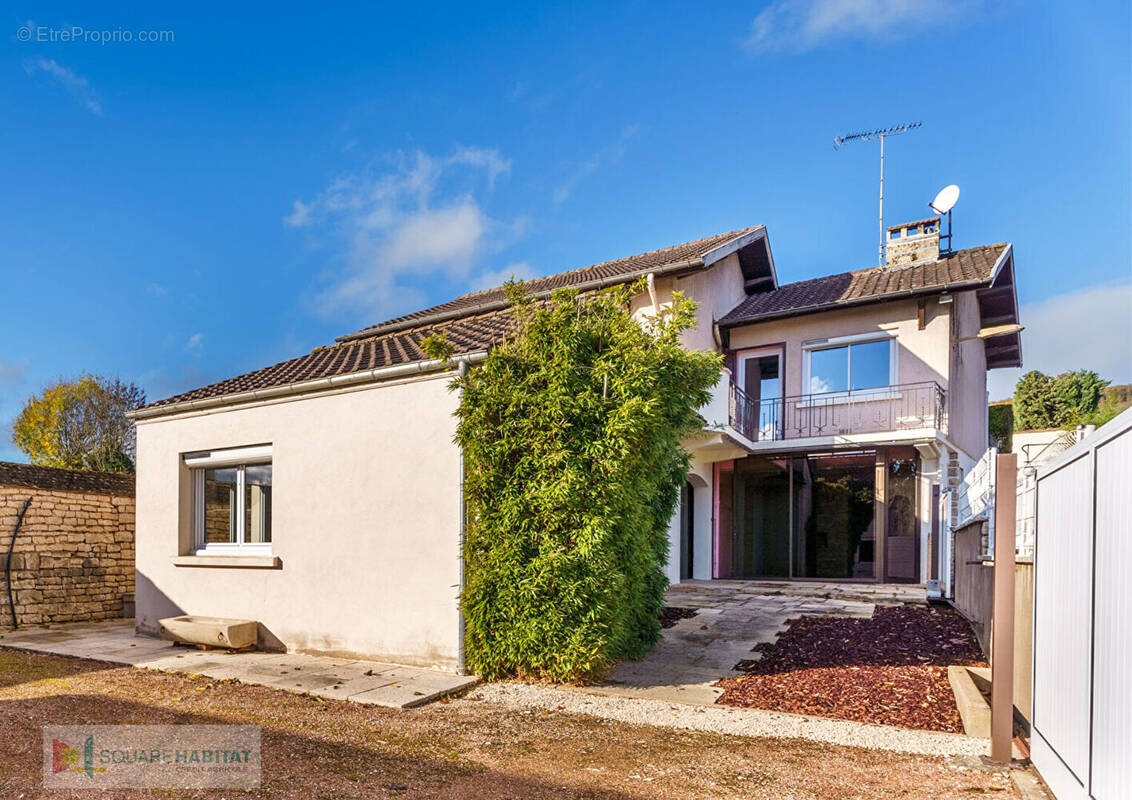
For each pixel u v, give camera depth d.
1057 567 4.12
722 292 16.88
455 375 7.73
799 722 5.49
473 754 4.76
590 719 5.68
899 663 7.16
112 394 34.19
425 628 7.64
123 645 9.59
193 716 5.70
